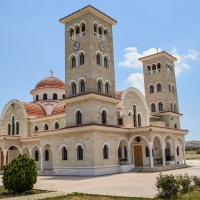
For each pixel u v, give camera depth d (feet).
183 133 156.97
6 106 176.65
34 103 180.86
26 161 71.41
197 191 59.72
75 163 115.03
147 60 188.75
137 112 151.43
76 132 117.08
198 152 331.77
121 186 74.43
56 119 154.61
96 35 128.47
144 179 90.02
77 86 124.16
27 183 68.39
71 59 130.62
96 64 124.67
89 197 57.67
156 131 130.21
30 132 165.07
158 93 180.14
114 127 120.67
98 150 111.75
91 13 127.85
